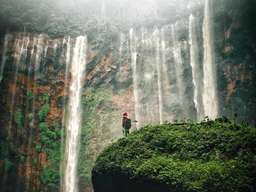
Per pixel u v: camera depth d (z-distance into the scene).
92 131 25.55
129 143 11.08
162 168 9.61
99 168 11.02
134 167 10.14
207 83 23.50
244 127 9.96
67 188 24.72
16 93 26.14
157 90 25.72
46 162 25.02
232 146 9.23
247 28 21.56
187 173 9.06
